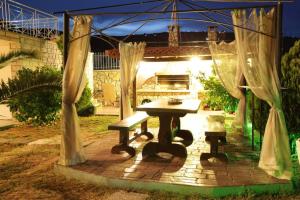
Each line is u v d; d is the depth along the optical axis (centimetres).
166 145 600
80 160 571
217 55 772
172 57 1212
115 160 590
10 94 561
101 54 1641
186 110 584
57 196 461
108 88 1516
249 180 471
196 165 552
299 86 596
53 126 1048
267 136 511
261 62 494
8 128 1015
